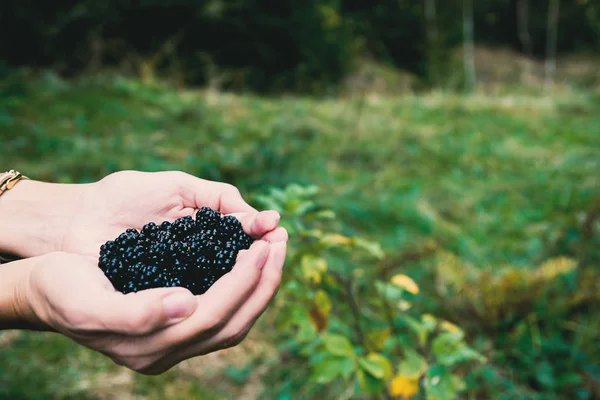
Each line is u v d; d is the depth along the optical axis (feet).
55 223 1.64
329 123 6.84
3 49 8.32
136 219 1.67
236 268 1.32
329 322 2.08
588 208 3.84
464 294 2.76
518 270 2.94
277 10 11.45
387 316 2.00
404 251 3.38
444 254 2.91
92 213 1.65
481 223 4.21
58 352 2.46
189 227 1.55
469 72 15.26
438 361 1.74
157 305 1.18
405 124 7.29
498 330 2.67
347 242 1.84
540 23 19.10
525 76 16.89
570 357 2.52
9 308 1.31
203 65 10.30
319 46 11.96
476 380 2.39
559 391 2.37
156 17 9.98
